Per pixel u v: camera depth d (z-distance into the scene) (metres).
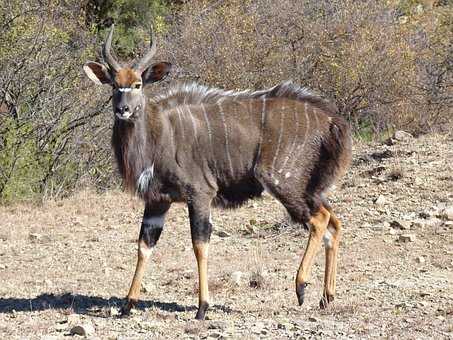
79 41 42.78
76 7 46.62
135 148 17.61
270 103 18.58
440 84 48.25
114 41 55.41
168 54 46.44
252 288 20.28
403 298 18.64
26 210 32.69
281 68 45.38
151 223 18.16
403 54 46.09
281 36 46.22
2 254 25.42
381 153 33.94
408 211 27.12
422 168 30.98
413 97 46.41
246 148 18.19
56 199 35.41
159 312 17.95
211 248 25.19
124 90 17.39
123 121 17.59
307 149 18.30
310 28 46.53
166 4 62.75
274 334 15.84
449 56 49.44
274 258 23.58
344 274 21.20
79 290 20.77
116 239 27.09
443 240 23.97
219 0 49.94
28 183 35.72
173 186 17.77
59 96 39.22
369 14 47.62
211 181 17.98
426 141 35.31
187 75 44.91
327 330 16.06
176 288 20.66
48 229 28.94
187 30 46.62
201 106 18.30
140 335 16.12
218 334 15.82
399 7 53.31
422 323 16.42
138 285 17.94
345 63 45.69
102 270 23.06
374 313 17.39
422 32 51.38
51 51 39.53
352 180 30.83
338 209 27.77
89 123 39.44
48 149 37.66
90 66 18.03
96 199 34.03
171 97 18.33
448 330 15.89
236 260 23.53
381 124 46.09
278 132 18.22
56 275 22.58
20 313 18.25
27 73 38.53
